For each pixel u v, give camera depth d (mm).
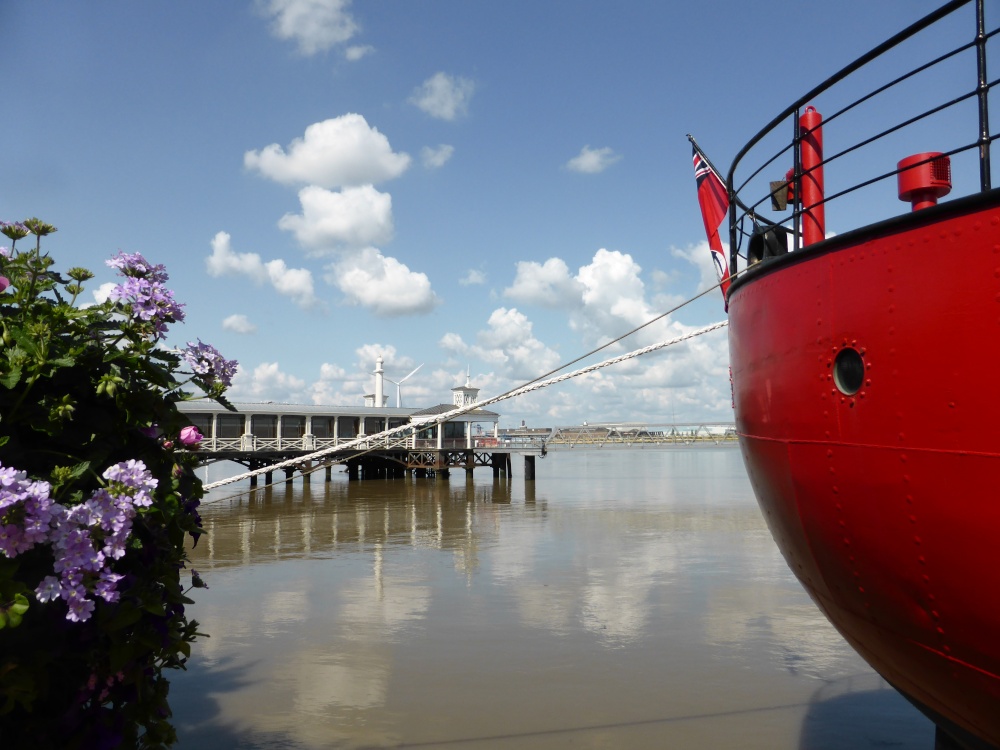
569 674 9516
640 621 12172
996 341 3637
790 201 7164
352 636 11414
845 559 4688
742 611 12805
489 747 7289
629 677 9375
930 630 4242
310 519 29750
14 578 3428
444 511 32188
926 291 3941
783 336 5020
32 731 3553
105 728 3705
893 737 7438
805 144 6957
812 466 4750
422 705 8445
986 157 4195
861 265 4312
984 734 4434
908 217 3994
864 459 4316
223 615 12875
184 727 7797
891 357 4125
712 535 22734
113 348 3977
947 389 3838
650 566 17438
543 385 8492
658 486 46875
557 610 13031
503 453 52688
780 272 5074
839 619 5188
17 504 3045
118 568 3912
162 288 4074
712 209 9742
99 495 3311
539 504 34875
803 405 4805
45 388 3816
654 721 7926
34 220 4051
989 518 3688
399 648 10742
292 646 10867
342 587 15359
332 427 54500
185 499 4562
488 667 9828
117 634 3783
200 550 21125
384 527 26594
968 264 3754
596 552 19719
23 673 3297
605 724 7859
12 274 3936
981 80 4195
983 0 4176
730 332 6395
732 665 9820
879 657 4961
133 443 4098
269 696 8750
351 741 7438
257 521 29203
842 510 4559
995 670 3963
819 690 8828
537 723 7895
